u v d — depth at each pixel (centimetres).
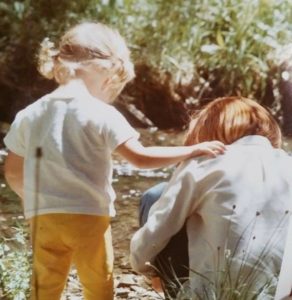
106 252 322
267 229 302
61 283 321
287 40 755
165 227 308
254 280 300
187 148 311
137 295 388
